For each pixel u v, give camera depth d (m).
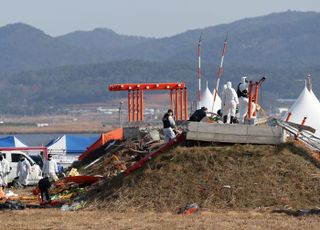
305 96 117.06
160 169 81.19
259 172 79.50
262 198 77.12
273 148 82.38
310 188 78.06
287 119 106.75
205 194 77.81
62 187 94.56
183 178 79.69
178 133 92.06
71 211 79.00
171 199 77.81
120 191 80.56
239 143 83.31
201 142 84.38
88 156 123.31
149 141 111.25
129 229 65.12
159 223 68.06
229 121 91.19
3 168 117.19
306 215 71.62
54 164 105.88
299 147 83.31
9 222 71.06
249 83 92.62
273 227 65.19
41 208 84.12
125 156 108.44
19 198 93.31
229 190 77.81
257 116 96.38
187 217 71.62
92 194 83.94
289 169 79.88
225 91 91.50
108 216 73.69
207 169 80.19
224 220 69.25
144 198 78.62
